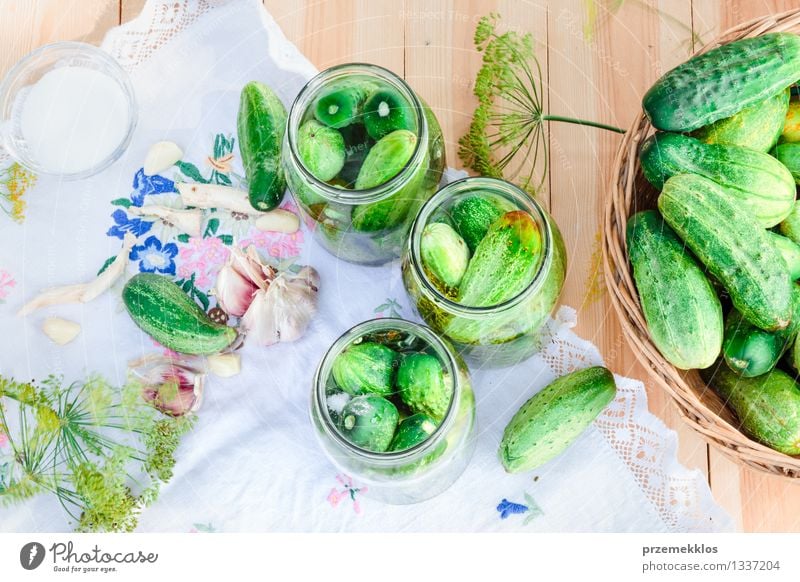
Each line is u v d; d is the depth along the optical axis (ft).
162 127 2.60
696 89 2.08
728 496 2.42
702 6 2.64
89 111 2.54
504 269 1.87
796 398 2.09
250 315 2.41
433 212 1.98
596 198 2.56
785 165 2.22
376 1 2.68
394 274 2.50
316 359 2.48
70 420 2.45
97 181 2.58
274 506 2.42
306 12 2.68
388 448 1.93
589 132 2.58
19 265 2.55
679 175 2.09
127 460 2.45
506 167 2.57
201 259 2.54
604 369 2.22
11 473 2.46
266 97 2.41
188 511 2.43
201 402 2.45
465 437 2.10
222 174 2.56
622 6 2.64
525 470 2.24
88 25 2.70
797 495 2.41
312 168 2.00
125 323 2.53
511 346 2.15
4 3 2.71
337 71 2.08
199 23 2.66
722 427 2.09
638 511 2.37
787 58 2.07
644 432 2.39
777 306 2.02
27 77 2.61
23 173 2.57
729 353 2.11
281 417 2.46
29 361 2.52
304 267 2.49
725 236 2.01
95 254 2.56
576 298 2.49
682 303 2.04
